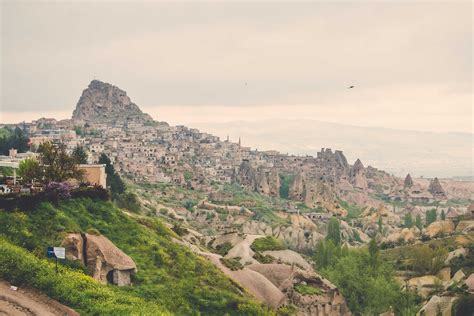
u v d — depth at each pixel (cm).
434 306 13362
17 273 6228
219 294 8606
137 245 8706
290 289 12094
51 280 6334
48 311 5747
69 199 8612
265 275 12306
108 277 7681
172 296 7988
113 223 8862
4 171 13062
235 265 11231
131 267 7925
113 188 18775
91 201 8969
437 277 16612
